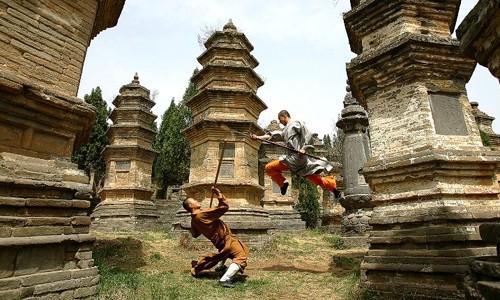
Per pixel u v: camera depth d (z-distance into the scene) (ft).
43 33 20.12
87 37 22.90
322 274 29.66
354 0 32.76
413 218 21.90
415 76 24.59
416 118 23.97
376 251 23.02
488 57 12.07
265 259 38.63
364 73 27.04
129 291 20.59
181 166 123.44
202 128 49.88
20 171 17.87
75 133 21.31
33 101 18.71
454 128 23.97
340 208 82.84
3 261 16.07
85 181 20.97
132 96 82.02
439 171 22.04
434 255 20.06
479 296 10.91
